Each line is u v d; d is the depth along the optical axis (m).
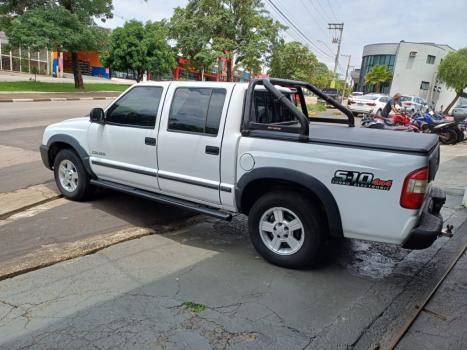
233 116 4.02
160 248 4.34
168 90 4.56
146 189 4.89
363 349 2.83
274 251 3.98
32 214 5.16
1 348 2.63
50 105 18.39
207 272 3.82
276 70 29.06
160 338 2.80
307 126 3.63
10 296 3.25
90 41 25.23
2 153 8.51
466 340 2.99
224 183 4.12
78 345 2.69
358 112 23.16
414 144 3.57
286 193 3.84
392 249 4.68
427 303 3.50
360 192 3.45
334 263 4.19
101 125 5.14
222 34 27.25
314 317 3.17
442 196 4.11
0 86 23.38
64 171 5.73
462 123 15.88
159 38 34.22
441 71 49.50
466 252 4.65
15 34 22.86
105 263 3.90
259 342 2.82
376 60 61.69
